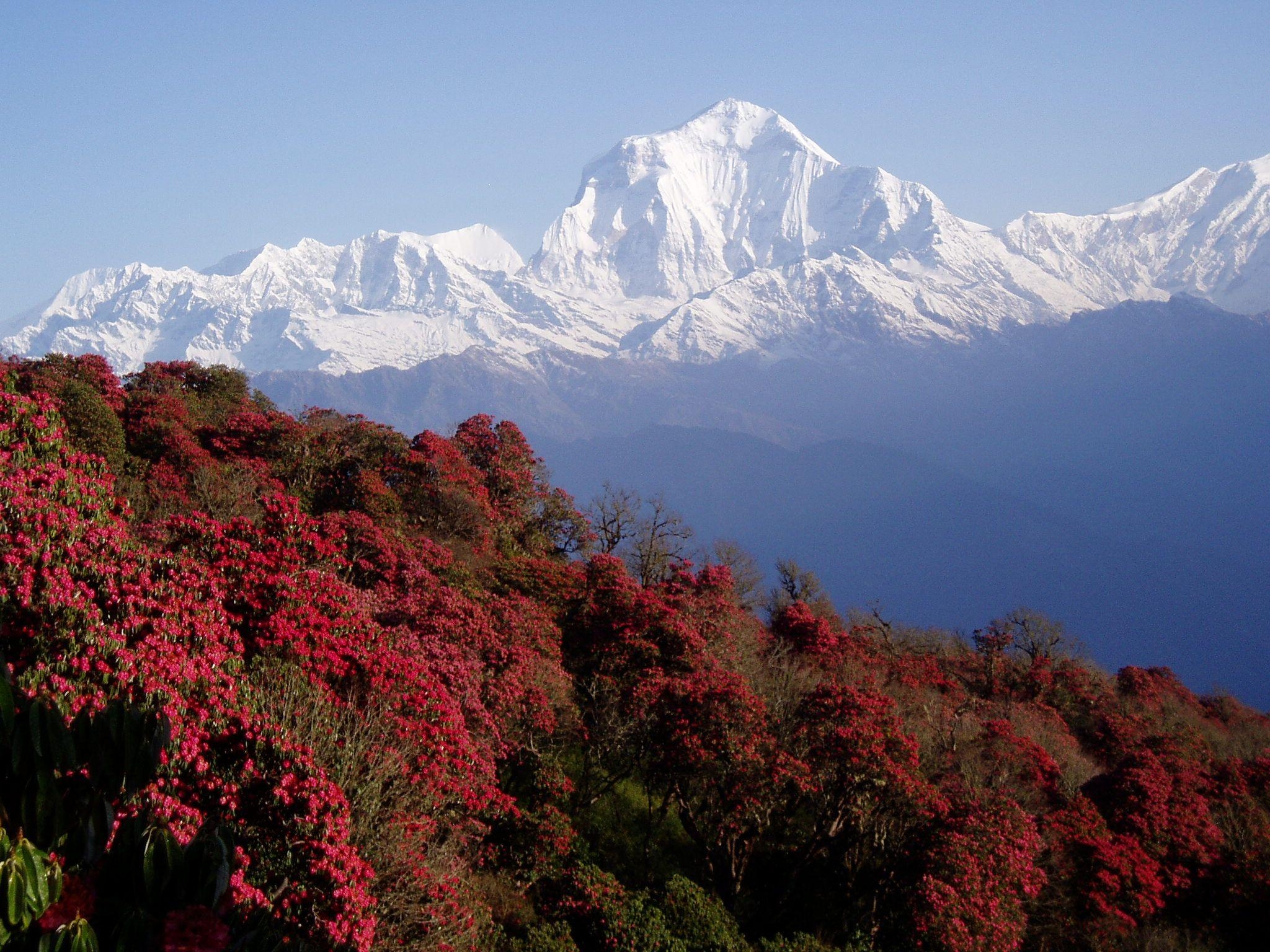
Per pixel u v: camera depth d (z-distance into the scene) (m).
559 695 33.75
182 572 20.61
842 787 30.25
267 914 9.52
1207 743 63.00
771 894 31.80
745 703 31.22
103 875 7.57
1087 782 42.53
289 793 16.22
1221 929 35.38
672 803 36.41
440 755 22.08
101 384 58.88
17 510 18.03
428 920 18.16
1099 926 32.16
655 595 46.44
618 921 24.05
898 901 28.22
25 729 7.44
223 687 17.92
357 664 22.95
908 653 73.44
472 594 41.34
